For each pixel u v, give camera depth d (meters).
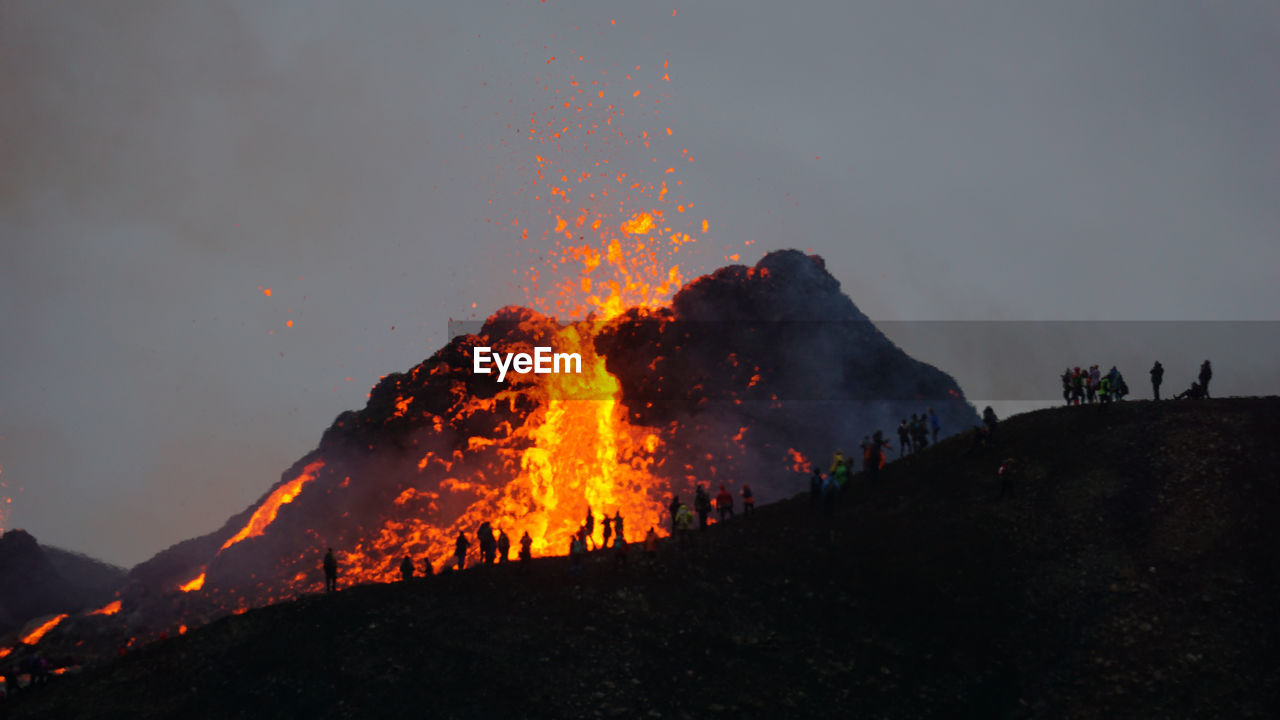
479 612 46.88
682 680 42.78
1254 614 43.44
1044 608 46.88
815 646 45.47
